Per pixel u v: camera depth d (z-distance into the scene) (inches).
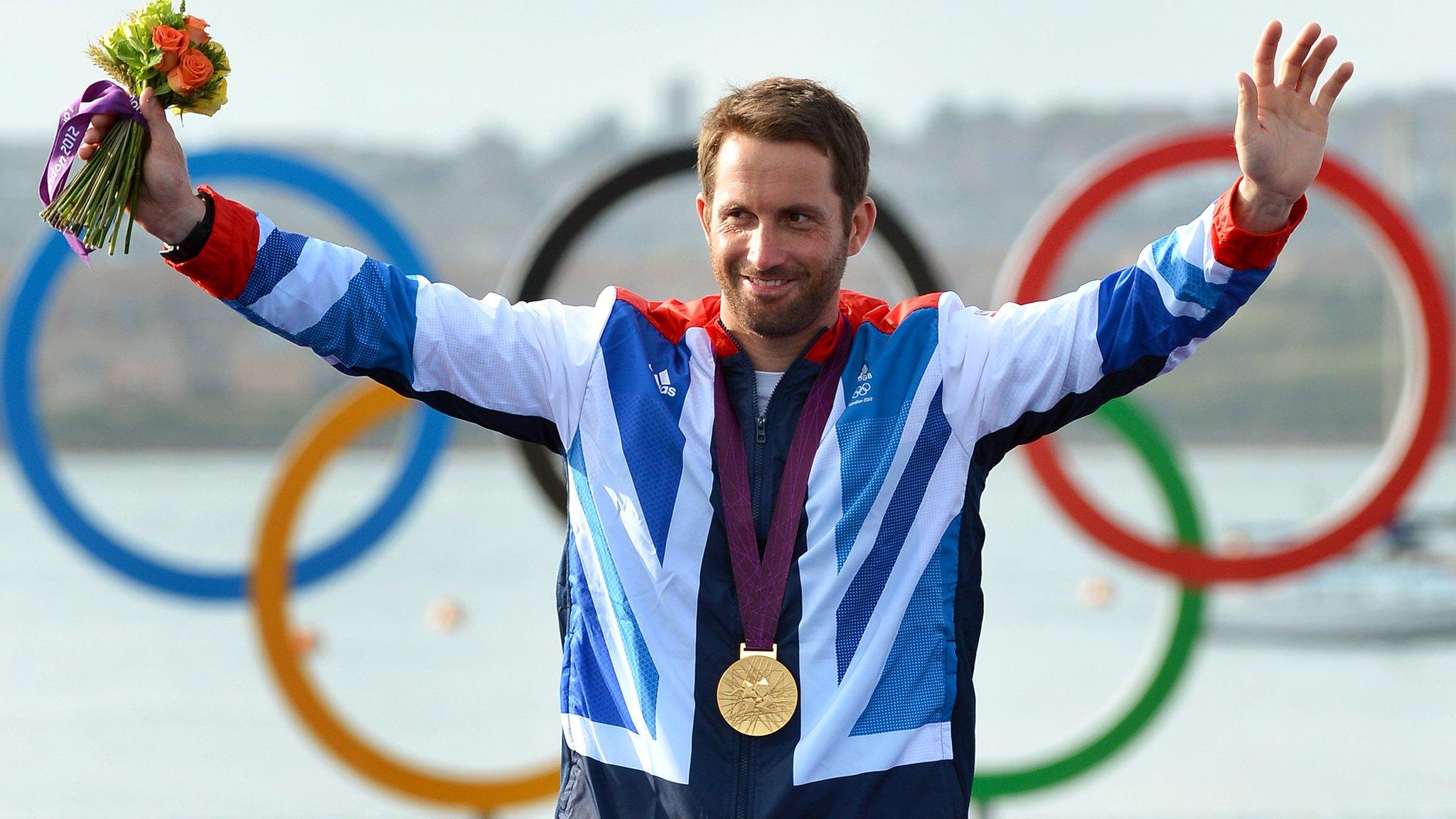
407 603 1409.9
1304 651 1196.5
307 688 525.0
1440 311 567.8
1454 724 904.9
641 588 223.8
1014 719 902.4
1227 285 221.6
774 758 217.8
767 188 220.8
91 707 946.7
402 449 575.8
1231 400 3786.9
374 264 226.4
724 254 225.1
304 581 563.5
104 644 1197.7
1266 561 562.6
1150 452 566.9
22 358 567.2
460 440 3348.9
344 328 221.5
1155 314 225.6
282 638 526.6
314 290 219.8
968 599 227.9
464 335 226.7
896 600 223.5
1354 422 3757.4
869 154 233.6
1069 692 987.9
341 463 3021.7
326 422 532.1
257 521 533.0
